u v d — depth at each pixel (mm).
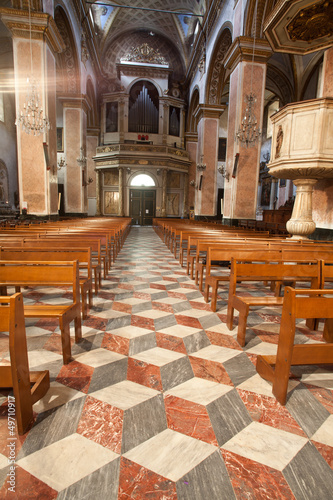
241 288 4875
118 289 4660
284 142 6234
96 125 23453
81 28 15555
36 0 9344
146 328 3164
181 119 24562
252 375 2316
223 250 3916
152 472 1456
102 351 2645
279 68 16719
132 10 19906
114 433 1696
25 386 1703
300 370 2420
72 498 1314
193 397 2033
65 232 6191
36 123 9039
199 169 17547
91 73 19250
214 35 14539
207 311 3721
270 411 1909
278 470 1481
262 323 3375
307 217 6691
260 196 25781
